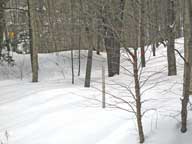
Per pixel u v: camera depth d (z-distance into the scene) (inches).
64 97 413.4
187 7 263.7
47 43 965.8
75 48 818.8
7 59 801.6
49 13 767.1
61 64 835.4
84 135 292.0
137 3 252.7
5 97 473.7
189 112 280.4
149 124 278.2
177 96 329.4
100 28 289.6
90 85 488.1
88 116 328.8
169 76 466.0
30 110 388.2
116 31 257.0
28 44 888.3
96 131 293.9
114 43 385.7
